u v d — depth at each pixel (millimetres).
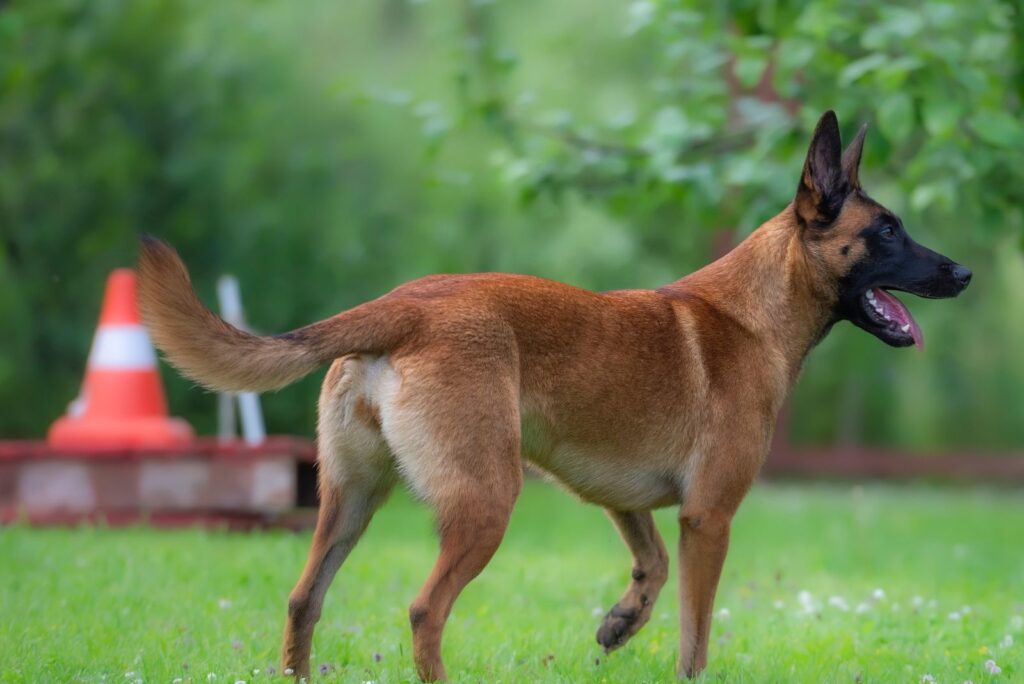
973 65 12047
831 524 16812
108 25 22219
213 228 22500
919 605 9656
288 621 6750
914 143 15211
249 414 14617
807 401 30750
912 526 17234
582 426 6988
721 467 7258
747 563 12562
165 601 8781
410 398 6453
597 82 23062
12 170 21797
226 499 12914
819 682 7074
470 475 6414
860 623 8961
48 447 13008
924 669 7508
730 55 14547
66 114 22203
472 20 15242
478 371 6488
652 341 7191
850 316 7879
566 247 22203
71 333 22344
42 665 6828
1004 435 28766
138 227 22516
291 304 22172
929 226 24266
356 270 22266
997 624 8914
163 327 6332
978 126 11359
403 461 6480
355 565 10836
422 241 22234
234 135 22547
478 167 21875
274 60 22953
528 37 22844
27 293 21844
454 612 9109
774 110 14125
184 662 7012
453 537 6391
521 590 10164
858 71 11383
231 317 14719
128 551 10570
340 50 23531
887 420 29125
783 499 21234
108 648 7312
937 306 25703
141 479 12984
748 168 12727
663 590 10328
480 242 22344
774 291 7672
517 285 6867
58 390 22312
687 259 24219
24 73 20422
